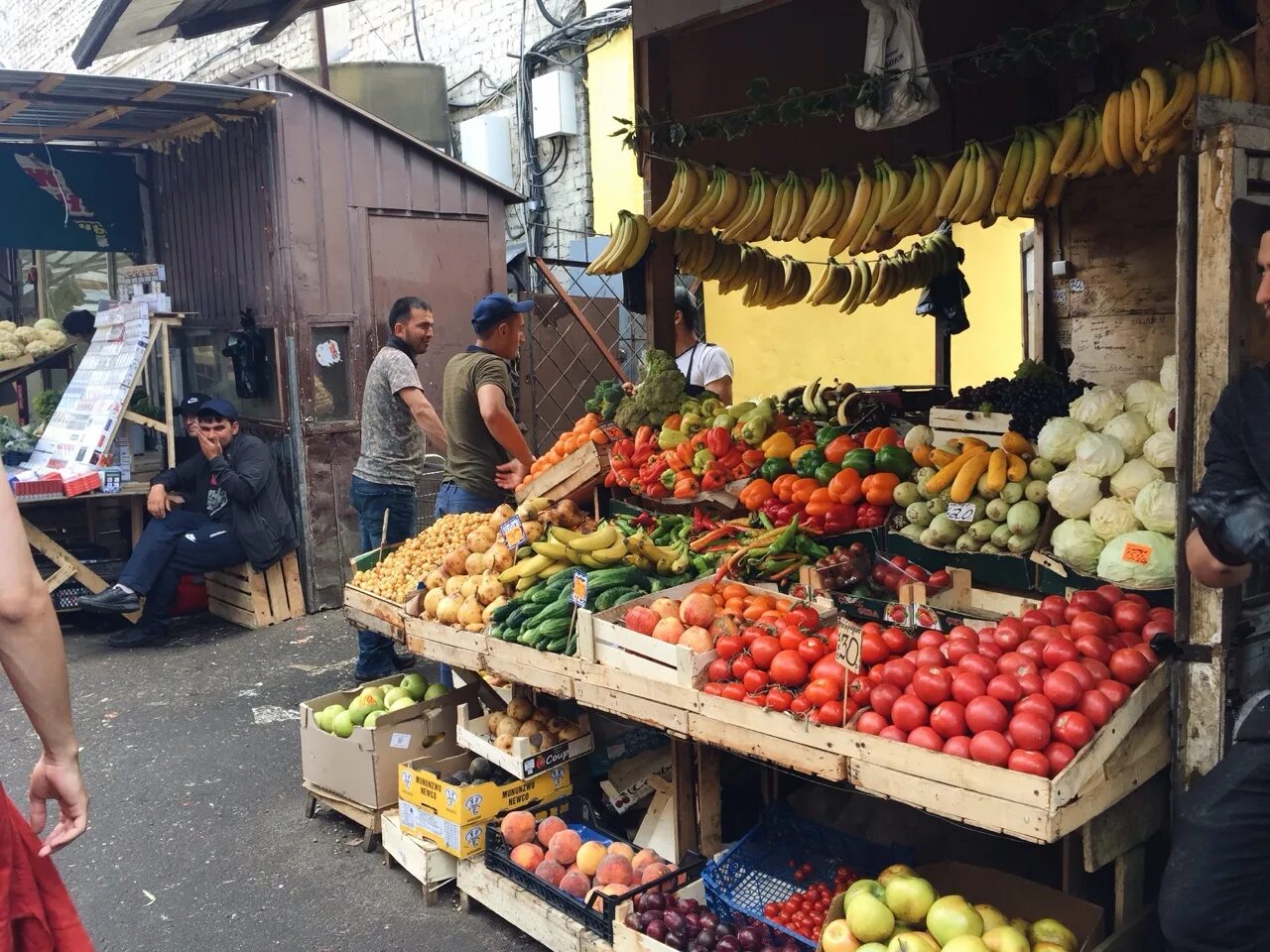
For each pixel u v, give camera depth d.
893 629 2.78
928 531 3.37
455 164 7.46
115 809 4.27
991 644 2.53
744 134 4.48
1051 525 3.15
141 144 7.97
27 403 8.82
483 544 4.10
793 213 4.41
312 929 3.37
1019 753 2.23
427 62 9.79
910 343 7.82
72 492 6.52
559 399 8.44
